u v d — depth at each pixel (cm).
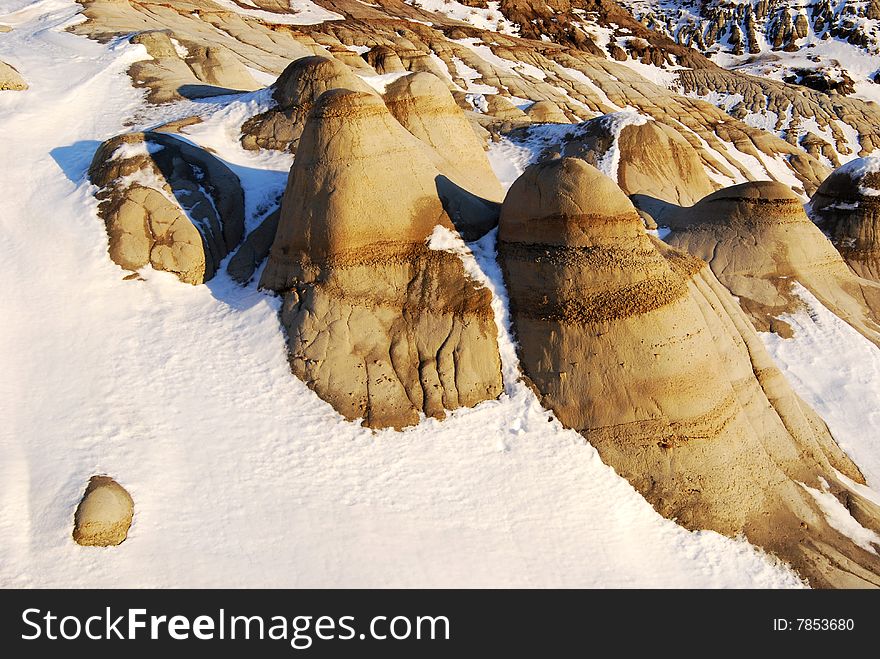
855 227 2288
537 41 6378
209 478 1055
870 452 1477
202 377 1216
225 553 958
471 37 5812
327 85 1903
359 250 1271
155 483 1035
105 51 2484
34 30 2822
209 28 3800
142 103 2105
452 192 1391
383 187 1294
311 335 1241
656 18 8719
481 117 3073
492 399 1208
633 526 1098
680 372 1176
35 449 1071
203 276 1442
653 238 1430
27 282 1380
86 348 1255
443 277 1275
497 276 1285
